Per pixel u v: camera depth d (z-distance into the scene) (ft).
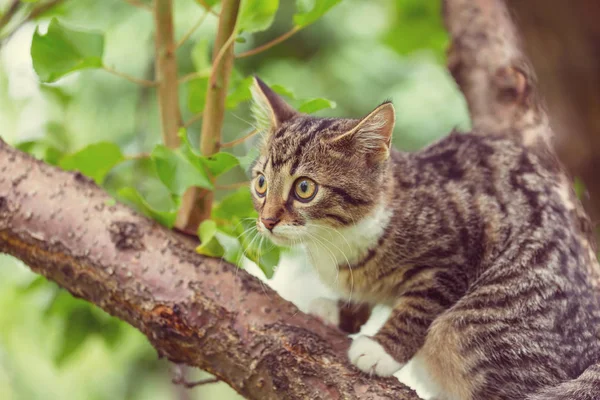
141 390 4.56
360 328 3.70
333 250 3.62
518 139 3.77
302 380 3.25
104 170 3.53
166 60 3.49
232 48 3.40
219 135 3.45
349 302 3.68
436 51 4.39
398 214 3.59
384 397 3.24
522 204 3.54
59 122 3.89
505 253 3.51
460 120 4.78
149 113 4.45
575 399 3.33
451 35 3.94
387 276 3.60
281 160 3.59
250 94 3.63
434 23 4.36
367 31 4.87
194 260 3.35
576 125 4.21
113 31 4.51
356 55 4.83
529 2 4.23
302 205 3.58
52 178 3.40
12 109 4.06
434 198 3.60
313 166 3.58
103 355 4.69
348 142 3.59
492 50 3.88
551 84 4.23
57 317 3.87
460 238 3.56
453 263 3.55
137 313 3.31
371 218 3.58
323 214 3.58
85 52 3.40
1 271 4.34
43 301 3.95
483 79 3.86
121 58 4.48
